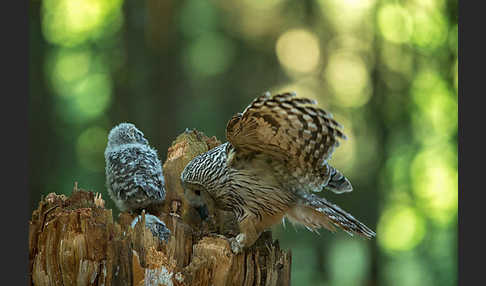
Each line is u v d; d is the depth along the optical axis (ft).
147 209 38.01
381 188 53.47
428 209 53.52
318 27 69.87
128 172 37.91
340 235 58.34
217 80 73.72
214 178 37.83
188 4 71.46
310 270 57.41
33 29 61.05
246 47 76.02
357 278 55.52
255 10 76.28
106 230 37.42
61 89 61.21
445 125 53.06
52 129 59.57
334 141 37.29
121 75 61.16
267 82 74.54
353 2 63.00
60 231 37.40
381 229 53.47
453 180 53.16
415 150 53.16
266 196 37.78
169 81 63.77
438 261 53.21
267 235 38.11
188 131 38.58
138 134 38.19
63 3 61.36
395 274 53.01
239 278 37.63
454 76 52.54
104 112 60.64
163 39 63.72
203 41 74.69
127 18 61.57
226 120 69.72
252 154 37.63
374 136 54.24
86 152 59.11
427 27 53.16
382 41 54.54
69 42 61.67
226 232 38.22
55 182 57.00
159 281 37.32
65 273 37.35
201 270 37.47
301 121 37.22
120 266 37.35
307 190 37.81
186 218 38.34
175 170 38.40
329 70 67.00
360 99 58.90
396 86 53.47
